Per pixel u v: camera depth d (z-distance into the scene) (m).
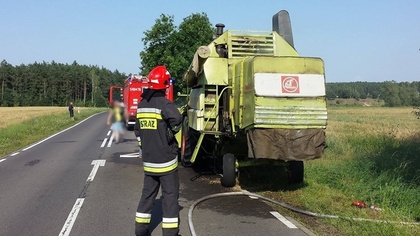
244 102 8.40
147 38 31.45
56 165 12.67
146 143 5.49
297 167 9.01
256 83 7.85
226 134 9.27
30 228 6.43
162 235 5.98
